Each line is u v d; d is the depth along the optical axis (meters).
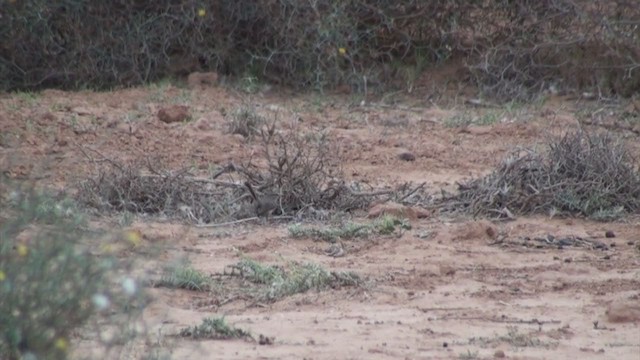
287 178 28.39
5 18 42.50
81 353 16.08
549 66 42.59
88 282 15.44
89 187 27.73
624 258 24.97
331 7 42.84
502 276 23.55
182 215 27.31
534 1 42.91
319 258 24.58
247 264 23.34
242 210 27.58
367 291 22.38
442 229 26.73
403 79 43.16
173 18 43.28
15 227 16.03
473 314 21.22
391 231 26.44
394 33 44.09
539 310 21.50
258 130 35.78
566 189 28.58
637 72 42.06
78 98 40.09
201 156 33.09
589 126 37.97
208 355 18.52
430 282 23.05
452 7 43.59
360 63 43.53
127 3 43.03
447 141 35.97
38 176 22.41
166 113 36.97
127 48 43.00
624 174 28.97
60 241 15.78
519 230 26.95
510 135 36.72
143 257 21.64
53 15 42.81
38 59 43.00
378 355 18.88
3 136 33.06
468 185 29.30
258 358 18.53
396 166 33.06
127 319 16.48
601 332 20.34
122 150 33.28
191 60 43.81
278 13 42.88
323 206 28.39
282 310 21.33
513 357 18.83
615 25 42.31
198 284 22.22
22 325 14.83
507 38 43.25
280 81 43.19
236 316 20.88
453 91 42.50
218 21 43.53
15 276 14.92
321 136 34.41
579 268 23.94
